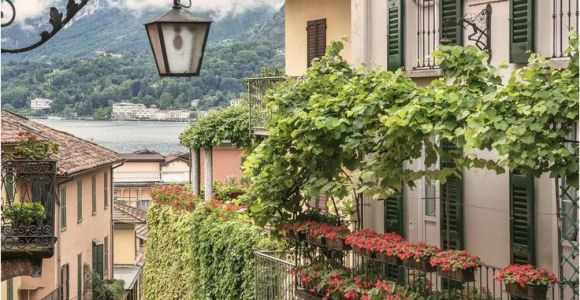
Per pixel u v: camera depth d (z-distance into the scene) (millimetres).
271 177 14500
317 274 14102
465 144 10492
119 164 44000
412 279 13562
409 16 14289
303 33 22031
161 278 30016
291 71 22625
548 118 9531
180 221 27516
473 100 10523
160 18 9906
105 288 38844
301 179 14258
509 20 11852
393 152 12250
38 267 13594
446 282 12891
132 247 57688
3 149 27188
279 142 14016
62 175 32312
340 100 12969
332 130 12875
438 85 11383
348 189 13102
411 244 12070
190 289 24500
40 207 14422
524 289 9969
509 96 9766
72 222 35781
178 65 9953
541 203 11477
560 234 10461
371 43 15242
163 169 76062
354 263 14047
